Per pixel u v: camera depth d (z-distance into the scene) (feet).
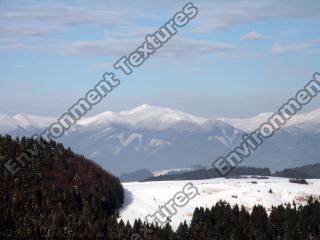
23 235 327.06
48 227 339.77
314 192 489.67
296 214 384.88
